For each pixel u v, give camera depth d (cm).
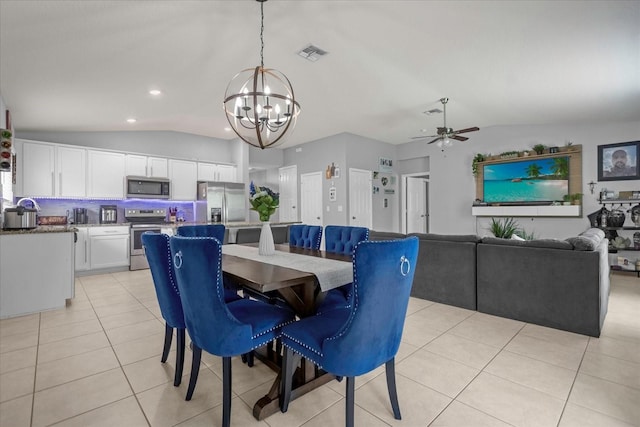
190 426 163
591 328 271
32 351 246
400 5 244
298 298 197
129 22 244
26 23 229
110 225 536
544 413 173
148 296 396
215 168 692
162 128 621
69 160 527
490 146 650
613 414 171
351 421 147
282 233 438
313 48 313
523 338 269
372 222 745
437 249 363
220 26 265
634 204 511
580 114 496
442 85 407
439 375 212
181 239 163
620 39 276
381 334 149
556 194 574
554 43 289
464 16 257
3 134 340
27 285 331
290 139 744
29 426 162
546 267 293
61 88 354
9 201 431
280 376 187
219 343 159
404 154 801
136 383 202
